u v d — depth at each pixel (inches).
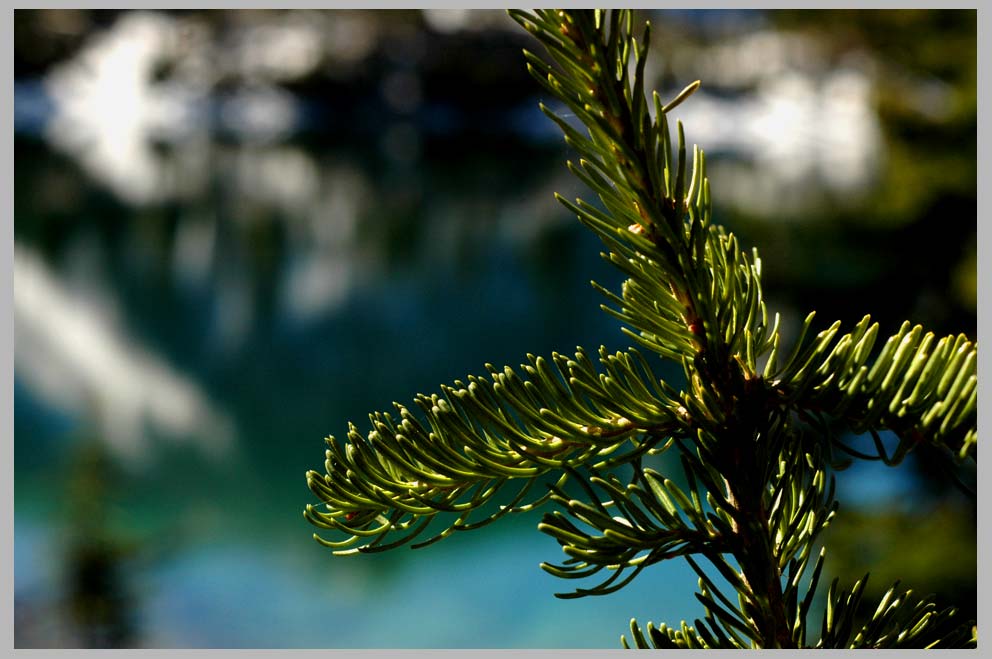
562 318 820.0
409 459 21.8
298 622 288.4
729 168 1428.4
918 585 155.7
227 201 1413.6
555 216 1369.3
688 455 22.1
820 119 1749.5
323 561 354.9
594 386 22.2
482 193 1555.1
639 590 273.0
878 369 22.0
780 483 23.4
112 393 661.9
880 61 250.8
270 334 816.3
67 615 214.8
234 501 467.8
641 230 22.4
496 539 361.7
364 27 2027.6
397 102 2020.2
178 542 339.3
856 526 173.8
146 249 1090.7
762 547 22.4
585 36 20.8
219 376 708.0
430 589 311.9
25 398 635.5
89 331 797.9
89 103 2032.5
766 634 22.5
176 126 2049.7
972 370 21.0
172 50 2091.5
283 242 1171.3
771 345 24.0
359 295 935.7
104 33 2106.3
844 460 22.1
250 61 2060.8
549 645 256.4
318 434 594.2
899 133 226.8
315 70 2006.6
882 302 195.0
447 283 974.4
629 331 23.3
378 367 721.0
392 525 21.2
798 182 1186.6
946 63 226.2
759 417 22.7
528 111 2023.9
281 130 2060.8
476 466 21.5
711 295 22.6
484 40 1945.1
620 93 21.2
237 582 329.7
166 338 797.9
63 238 1104.8
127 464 522.9
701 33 1803.6
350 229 1259.8
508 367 22.0
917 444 21.6
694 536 21.8
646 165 21.4
